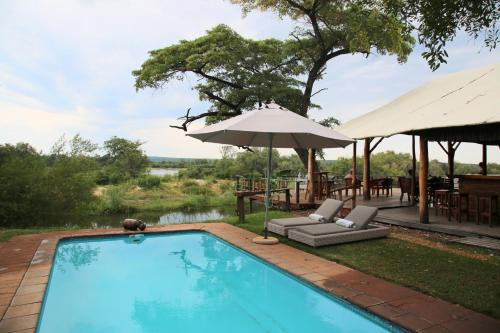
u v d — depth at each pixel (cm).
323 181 1309
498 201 804
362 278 475
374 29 462
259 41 1755
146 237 795
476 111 708
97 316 394
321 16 1725
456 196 891
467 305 376
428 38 344
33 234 766
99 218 1614
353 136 989
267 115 647
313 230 674
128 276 535
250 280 524
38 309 370
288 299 450
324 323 378
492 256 582
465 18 327
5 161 1070
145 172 3706
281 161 3369
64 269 563
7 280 461
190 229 835
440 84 1054
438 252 603
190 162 4634
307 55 1830
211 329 367
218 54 1538
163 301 442
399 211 1027
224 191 2577
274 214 1043
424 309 368
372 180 1354
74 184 1138
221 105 1878
